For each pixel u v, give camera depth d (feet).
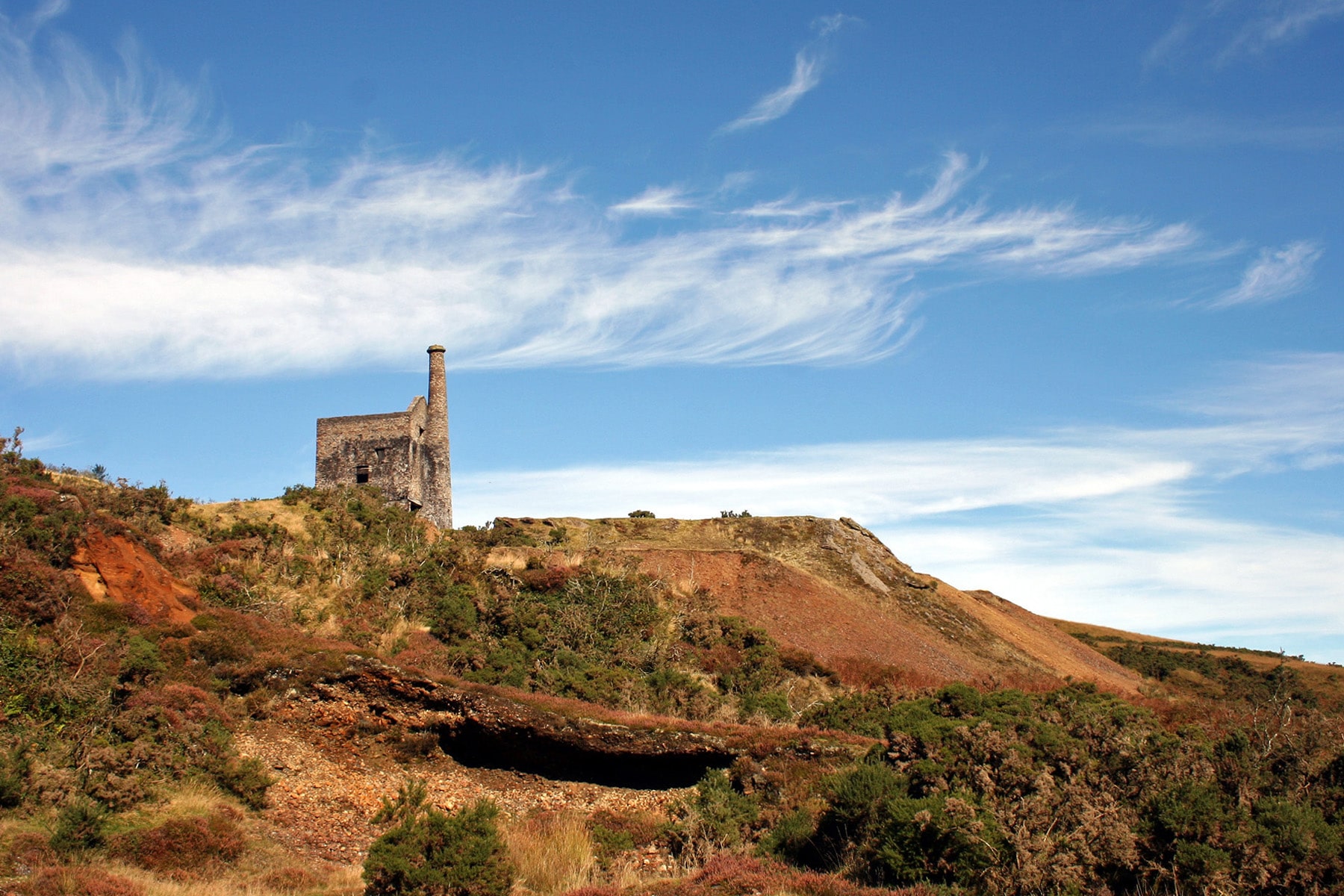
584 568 146.41
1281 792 64.59
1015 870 57.26
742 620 148.66
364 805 83.41
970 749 72.84
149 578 100.99
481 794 87.56
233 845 68.39
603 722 90.74
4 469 118.11
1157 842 59.57
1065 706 91.61
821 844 70.54
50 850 59.88
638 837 77.92
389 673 93.50
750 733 90.48
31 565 89.04
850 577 204.33
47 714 75.36
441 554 139.03
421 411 189.98
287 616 111.24
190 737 79.25
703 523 234.58
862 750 86.74
